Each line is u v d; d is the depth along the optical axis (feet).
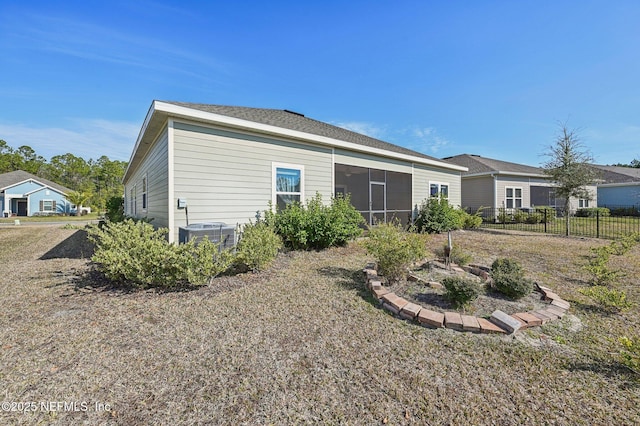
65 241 34.14
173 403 6.18
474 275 14.89
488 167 58.34
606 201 74.79
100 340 8.84
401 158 35.19
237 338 8.99
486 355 8.09
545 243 28.25
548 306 11.14
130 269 13.19
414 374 7.23
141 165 32.89
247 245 15.93
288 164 24.18
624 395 6.48
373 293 12.60
